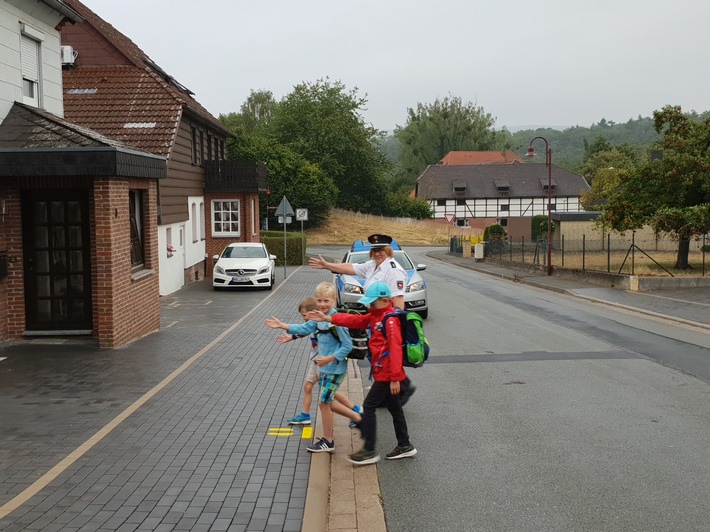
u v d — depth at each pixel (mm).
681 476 6070
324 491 5500
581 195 65312
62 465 6023
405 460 6562
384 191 79812
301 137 73625
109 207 11344
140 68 25812
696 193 26719
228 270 23375
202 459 6195
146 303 13531
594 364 11156
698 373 10453
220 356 11141
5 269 11930
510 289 25578
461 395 9102
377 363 6375
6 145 11078
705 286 23656
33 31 13133
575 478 6043
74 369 10023
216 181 29859
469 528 5039
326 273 32094
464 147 109125
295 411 7836
